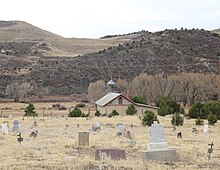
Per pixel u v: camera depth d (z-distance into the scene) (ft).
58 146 86.28
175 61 400.67
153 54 416.46
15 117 187.42
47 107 270.46
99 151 71.72
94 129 125.90
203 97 288.71
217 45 447.01
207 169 62.75
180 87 287.89
